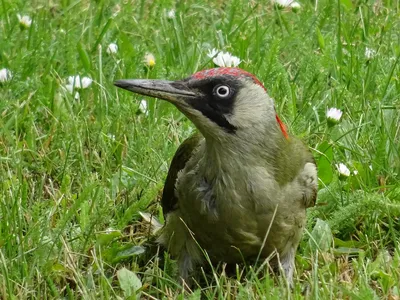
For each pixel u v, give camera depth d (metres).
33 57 13.55
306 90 13.29
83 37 14.67
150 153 11.70
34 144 11.94
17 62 13.33
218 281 9.35
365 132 12.38
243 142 9.26
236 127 9.21
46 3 15.64
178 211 9.88
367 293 8.88
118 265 10.23
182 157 9.85
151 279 9.91
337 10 15.63
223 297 9.26
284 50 14.66
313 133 12.30
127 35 14.88
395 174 11.67
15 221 10.12
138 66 14.01
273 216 9.45
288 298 9.16
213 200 9.45
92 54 14.26
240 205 9.37
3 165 11.54
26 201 10.68
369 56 14.23
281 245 9.80
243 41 14.17
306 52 14.10
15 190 10.67
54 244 9.83
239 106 9.20
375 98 13.25
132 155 11.83
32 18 14.35
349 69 13.70
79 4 15.67
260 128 9.27
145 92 9.18
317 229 10.54
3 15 14.80
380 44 14.53
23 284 9.47
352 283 9.56
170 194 9.94
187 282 10.06
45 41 14.27
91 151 11.81
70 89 12.98
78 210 10.71
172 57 14.24
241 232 9.51
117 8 15.91
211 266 9.59
